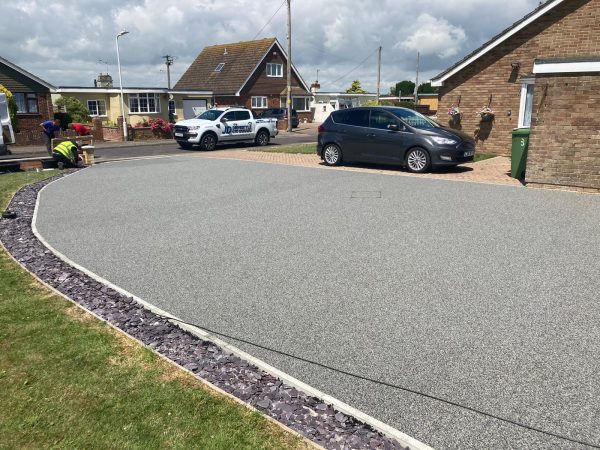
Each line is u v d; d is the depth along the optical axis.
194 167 14.55
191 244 6.54
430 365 3.52
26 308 4.52
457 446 2.71
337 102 54.47
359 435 2.79
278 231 7.09
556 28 14.06
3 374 3.40
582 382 3.28
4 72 25.88
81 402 3.09
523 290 4.82
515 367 3.47
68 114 29.64
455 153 12.16
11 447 2.71
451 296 4.71
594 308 4.40
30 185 11.64
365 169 13.37
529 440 2.75
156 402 3.08
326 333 4.03
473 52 15.41
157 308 4.55
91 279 5.34
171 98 36.66
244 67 44.53
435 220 7.57
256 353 3.74
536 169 10.06
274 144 25.12
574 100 9.35
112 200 9.62
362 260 5.79
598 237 6.55
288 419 2.93
